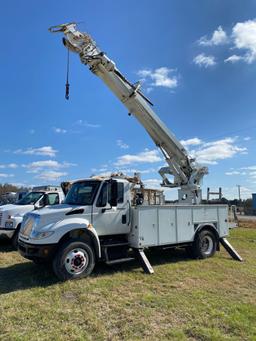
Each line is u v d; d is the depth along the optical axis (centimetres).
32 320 402
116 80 852
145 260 673
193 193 924
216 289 550
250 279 620
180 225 777
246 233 1443
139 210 696
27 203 1012
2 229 927
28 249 584
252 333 371
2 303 459
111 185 665
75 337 356
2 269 674
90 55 823
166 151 948
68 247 583
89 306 453
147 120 899
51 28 834
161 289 545
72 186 727
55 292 511
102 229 658
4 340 347
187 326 390
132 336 363
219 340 352
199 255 812
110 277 612
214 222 863
